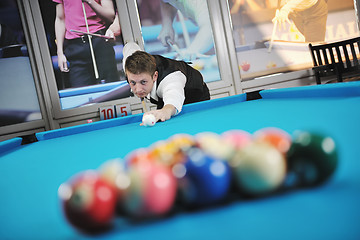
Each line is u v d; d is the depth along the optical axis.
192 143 0.56
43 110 4.57
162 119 1.80
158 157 0.52
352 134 0.78
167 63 2.39
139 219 0.47
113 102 4.71
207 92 2.86
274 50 5.20
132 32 4.73
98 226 0.44
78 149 1.36
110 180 0.48
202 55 4.98
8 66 4.44
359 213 0.39
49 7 4.53
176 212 0.48
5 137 4.37
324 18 5.30
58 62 4.58
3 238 0.51
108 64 4.71
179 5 4.88
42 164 1.15
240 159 0.48
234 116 1.52
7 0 4.42
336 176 0.50
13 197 0.76
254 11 5.12
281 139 0.52
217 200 0.47
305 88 1.75
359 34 5.39
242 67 5.12
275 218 0.42
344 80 4.47
